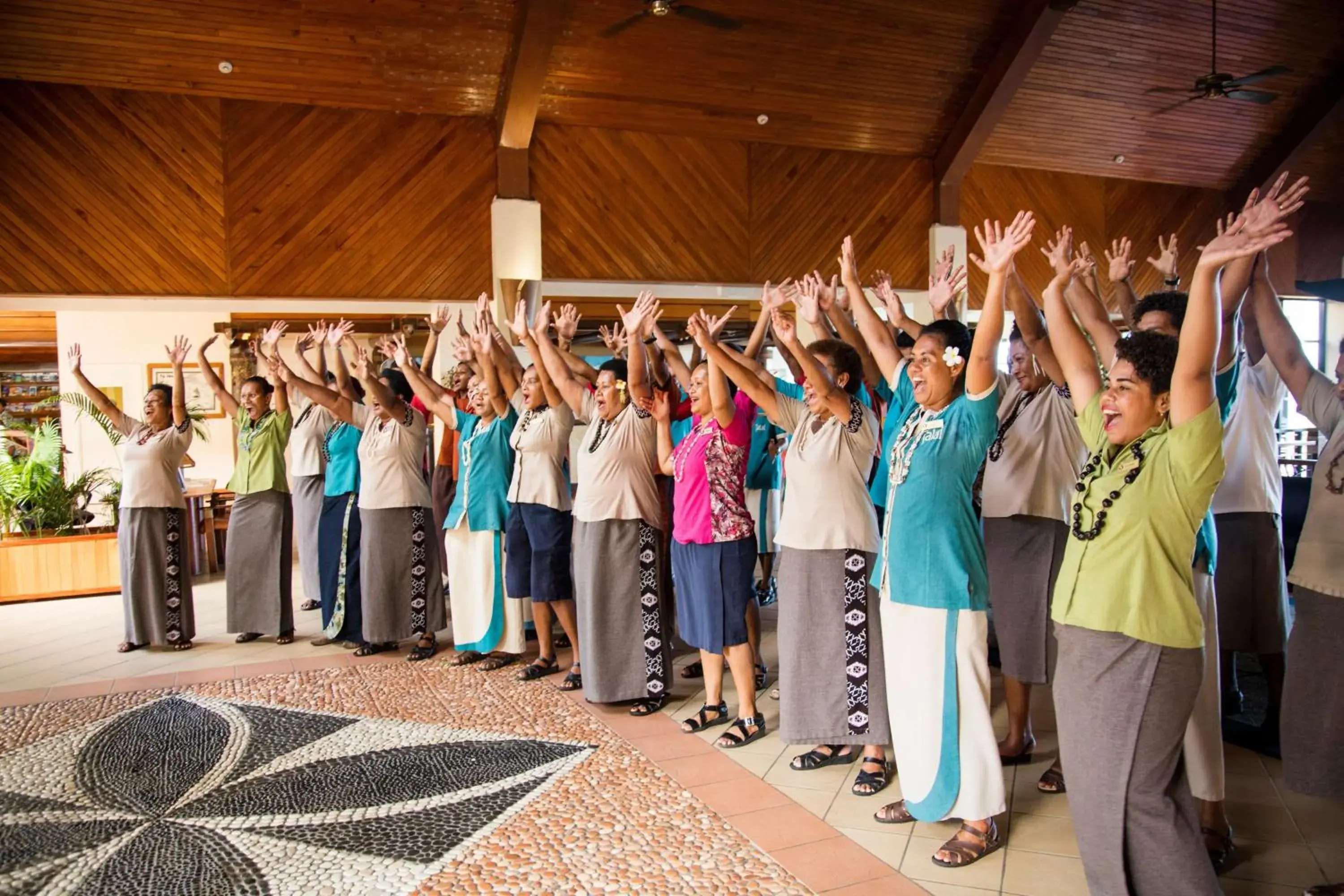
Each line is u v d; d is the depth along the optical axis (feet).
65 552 24.75
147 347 32.65
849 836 9.80
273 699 14.84
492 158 27.73
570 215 28.66
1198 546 9.11
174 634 18.35
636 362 13.21
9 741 13.12
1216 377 9.50
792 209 31.22
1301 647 9.20
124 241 24.45
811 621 11.24
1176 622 7.05
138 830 10.10
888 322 14.64
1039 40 27.76
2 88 23.39
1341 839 9.56
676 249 29.84
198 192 25.05
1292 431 29.94
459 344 17.76
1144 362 7.27
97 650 18.65
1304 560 9.20
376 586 16.93
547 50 24.64
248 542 18.60
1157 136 33.91
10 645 19.29
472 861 9.29
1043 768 11.51
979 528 9.43
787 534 11.39
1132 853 7.15
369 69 25.22
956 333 9.41
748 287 31.07
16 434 29.94
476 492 16.21
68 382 32.14
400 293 26.94
